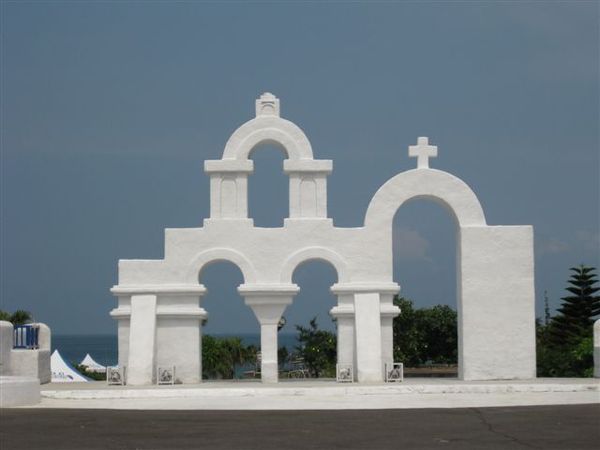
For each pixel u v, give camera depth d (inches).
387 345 1359.5
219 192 1385.3
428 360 2222.0
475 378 1347.2
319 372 2129.7
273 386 1245.7
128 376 1325.0
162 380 1343.5
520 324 1357.0
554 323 1879.9
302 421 941.2
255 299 1353.3
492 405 1079.0
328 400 1146.7
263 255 1373.0
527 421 927.0
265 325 1357.0
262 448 776.9
